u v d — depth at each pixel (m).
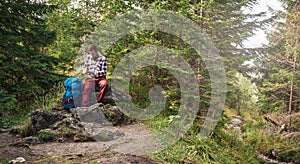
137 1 8.38
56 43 9.89
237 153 6.05
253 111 16.45
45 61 7.73
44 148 4.26
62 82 8.19
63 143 4.55
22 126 5.23
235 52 13.91
